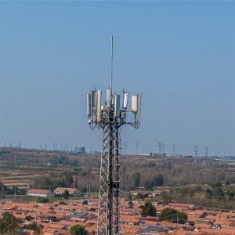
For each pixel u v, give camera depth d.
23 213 199.00
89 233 151.50
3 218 162.50
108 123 47.25
